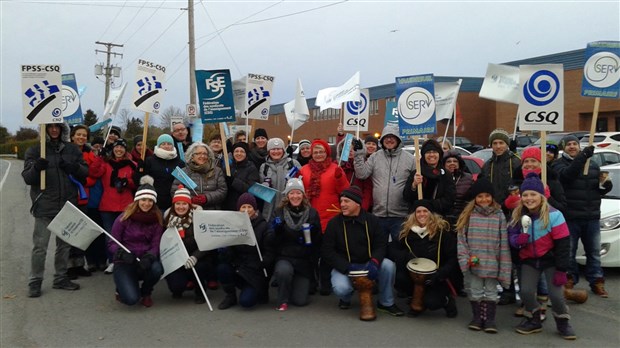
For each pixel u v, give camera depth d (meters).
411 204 6.39
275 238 5.95
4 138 69.25
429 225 5.66
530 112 6.02
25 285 6.72
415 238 5.73
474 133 35.91
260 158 7.84
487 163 6.71
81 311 5.75
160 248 6.03
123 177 7.50
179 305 6.05
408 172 6.59
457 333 5.14
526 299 5.12
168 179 7.17
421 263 5.55
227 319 5.55
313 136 43.81
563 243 4.89
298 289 6.03
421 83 6.43
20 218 12.52
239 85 9.28
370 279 5.51
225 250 5.90
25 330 5.12
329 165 6.85
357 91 8.98
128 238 6.02
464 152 15.02
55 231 6.05
